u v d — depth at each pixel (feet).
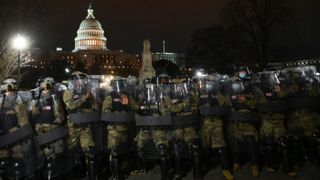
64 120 25.75
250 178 27.68
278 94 28.60
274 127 28.14
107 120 27.17
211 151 29.91
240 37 150.00
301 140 29.78
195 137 27.43
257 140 28.32
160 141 26.96
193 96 28.35
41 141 24.48
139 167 29.25
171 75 30.40
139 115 27.53
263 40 144.05
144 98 28.04
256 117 28.35
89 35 426.10
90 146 25.98
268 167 28.94
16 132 23.25
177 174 27.71
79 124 26.58
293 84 29.96
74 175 28.68
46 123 24.79
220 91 28.66
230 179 26.94
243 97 28.32
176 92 27.86
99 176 27.89
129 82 28.76
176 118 27.17
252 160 28.25
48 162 24.59
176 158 27.63
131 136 28.22
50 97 25.29
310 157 30.09
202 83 28.73
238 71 29.04
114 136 27.17
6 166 23.17
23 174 23.41
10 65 92.73
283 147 27.89
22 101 24.56
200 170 27.96
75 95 27.25
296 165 29.17
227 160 27.58
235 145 28.73
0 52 92.58
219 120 28.02
